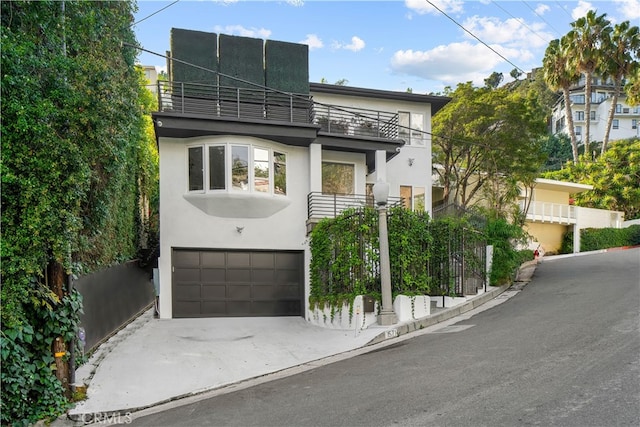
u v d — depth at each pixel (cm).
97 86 661
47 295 604
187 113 1362
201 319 1381
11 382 541
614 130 6369
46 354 614
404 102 1936
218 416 563
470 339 859
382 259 1081
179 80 1476
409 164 1916
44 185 573
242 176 1435
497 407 494
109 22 770
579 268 1814
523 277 1734
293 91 1608
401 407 525
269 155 1488
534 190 3109
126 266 1259
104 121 672
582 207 3244
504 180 2253
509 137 2094
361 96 1869
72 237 629
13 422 554
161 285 1390
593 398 492
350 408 542
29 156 570
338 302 1179
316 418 519
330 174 1652
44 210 573
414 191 1911
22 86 558
